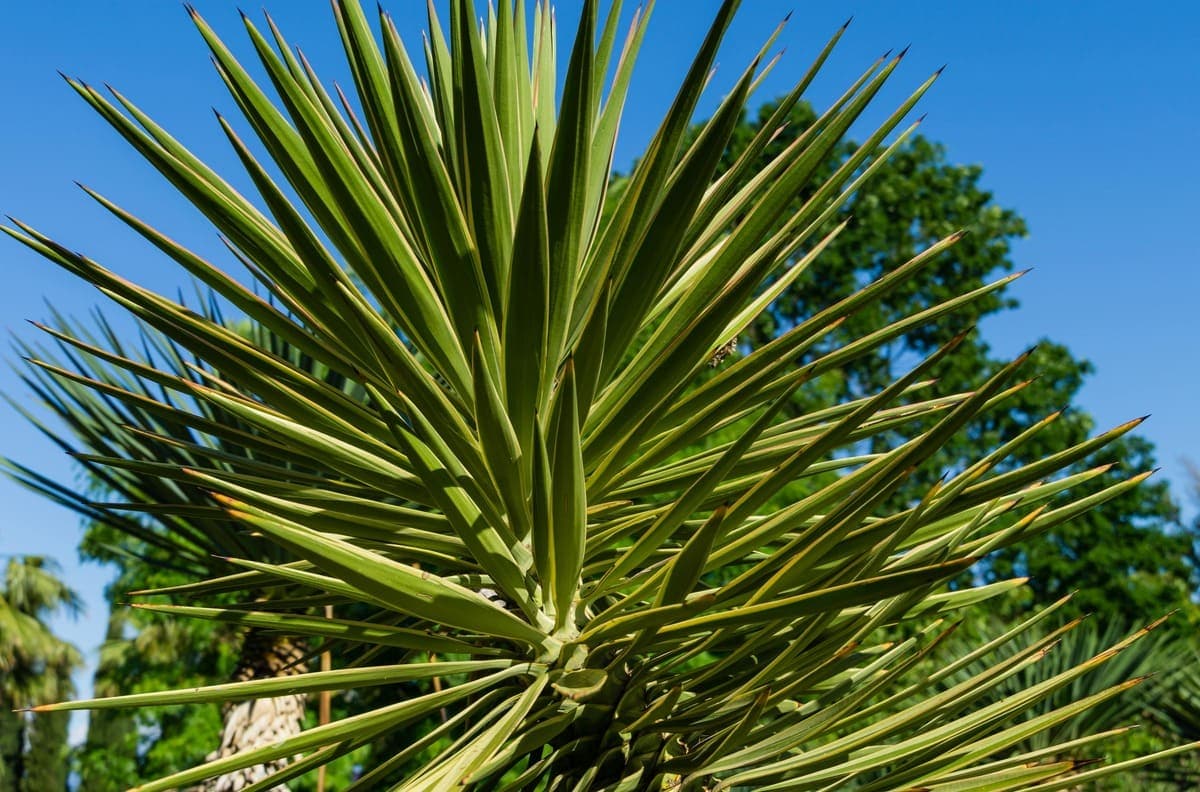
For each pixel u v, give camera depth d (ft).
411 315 6.28
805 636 5.64
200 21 5.95
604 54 7.86
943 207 74.79
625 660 5.84
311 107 5.73
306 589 9.30
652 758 5.91
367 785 5.39
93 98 6.21
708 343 5.82
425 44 8.41
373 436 7.22
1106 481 70.90
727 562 5.81
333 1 6.70
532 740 5.65
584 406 6.19
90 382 7.26
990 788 5.65
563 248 5.88
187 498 12.95
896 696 5.59
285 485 6.87
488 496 6.29
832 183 6.77
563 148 5.53
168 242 6.72
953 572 4.26
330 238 6.72
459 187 6.93
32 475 11.70
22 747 82.38
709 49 5.24
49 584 71.10
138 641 56.24
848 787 11.76
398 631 6.16
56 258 6.66
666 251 5.82
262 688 5.36
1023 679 21.62
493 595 7.36
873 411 5.09
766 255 5.58
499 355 6.47
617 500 7.25
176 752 52.95
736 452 5.23
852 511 4.91
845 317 6.56
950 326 71.97
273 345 15.43
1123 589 64.28
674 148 5.72
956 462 67.46
